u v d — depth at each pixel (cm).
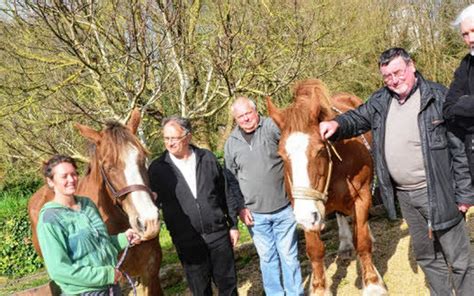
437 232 330
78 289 279
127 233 316
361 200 426
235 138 407
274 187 401
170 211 388
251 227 418
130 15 609
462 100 291
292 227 408
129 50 610
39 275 792
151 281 397
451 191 319
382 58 318
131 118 377
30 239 859
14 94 659
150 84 726
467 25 286
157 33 687
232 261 402
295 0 713
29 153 685
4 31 678
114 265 299
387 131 334
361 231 425
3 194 1230
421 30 1521
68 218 278
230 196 406
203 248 390
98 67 630
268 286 427
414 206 338
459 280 336
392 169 337
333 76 1256
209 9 817
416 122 321
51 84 660
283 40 795
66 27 641
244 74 712
